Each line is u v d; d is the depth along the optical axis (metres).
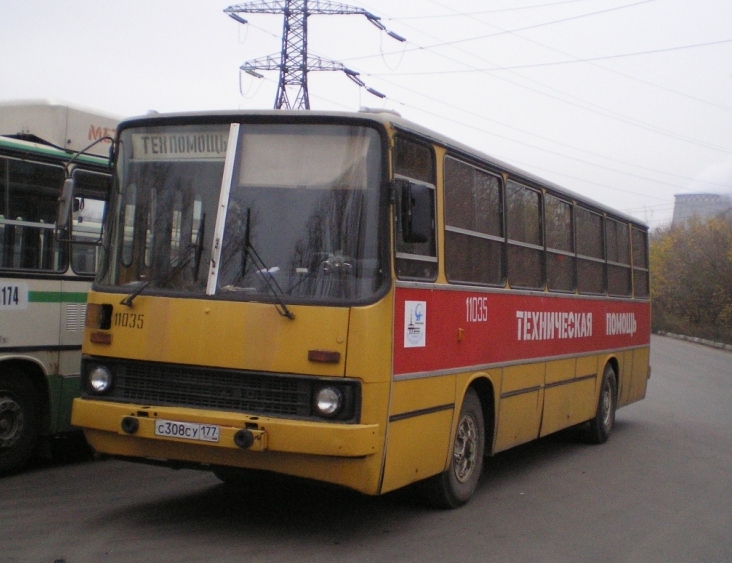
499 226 8.98
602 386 12.70
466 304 7.95
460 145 7.97
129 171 7.10
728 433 14.34
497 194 8.95
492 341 8.58
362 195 6.49
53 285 8.96
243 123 6.77
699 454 12.12
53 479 8.81
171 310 6.59
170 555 6.20
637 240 14.84
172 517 7.34
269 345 6.31
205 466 6.65
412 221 6.49
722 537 7.64
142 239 6.91
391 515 7.79
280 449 6.16
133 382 6.73
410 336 6.81
